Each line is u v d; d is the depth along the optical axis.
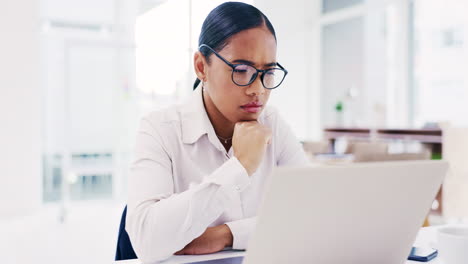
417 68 5.33
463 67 4.75
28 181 5.11
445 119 4.97
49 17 5.68
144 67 5.60
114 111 5.57
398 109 5.53
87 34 5.86
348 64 6.38
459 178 4.06
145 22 5.58
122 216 1.22
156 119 1.23
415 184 0.68
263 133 1.01
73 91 5.64
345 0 6.46
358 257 0.70
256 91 1.04
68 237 3.90
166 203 0.96
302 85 6.81
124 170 5.61
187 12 5.56
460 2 4.74
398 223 0.71
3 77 4.98
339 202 0.62
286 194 0.58
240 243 1.00
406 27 5.39
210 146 1.25
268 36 1.03
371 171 0.62
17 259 3.23
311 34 6.82
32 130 5.14
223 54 1.03
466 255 0.76
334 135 5.77
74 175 5.65
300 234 0.62
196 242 0.99
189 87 5.63
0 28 4.95
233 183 0.95
